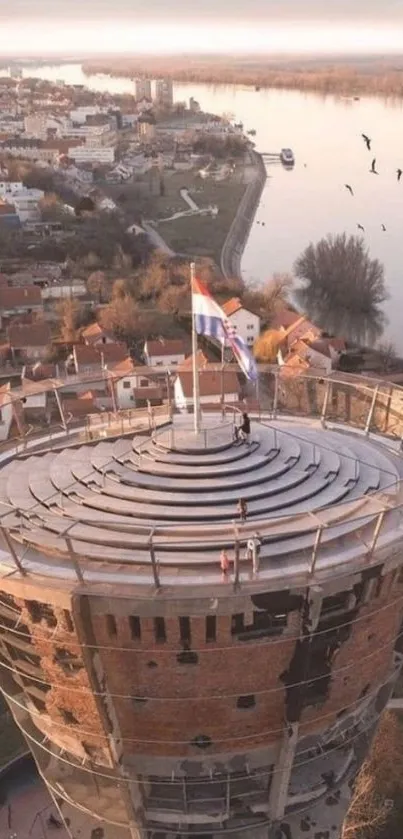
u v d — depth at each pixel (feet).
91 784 143.54
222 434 147.33
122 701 127.34
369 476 143.02
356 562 119.44
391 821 208.54
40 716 137.80
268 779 139.13
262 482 134.62
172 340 489.26
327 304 630.33
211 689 124.98
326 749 142.82
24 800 220.64
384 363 502.79
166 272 610.24
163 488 132.05
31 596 117.29
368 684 140.56
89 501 131.03
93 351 442.50
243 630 119.55
